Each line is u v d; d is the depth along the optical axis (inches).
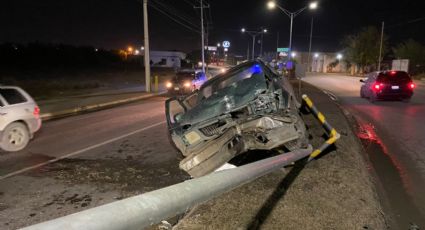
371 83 699.4
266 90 230.7
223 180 71.8
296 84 1145.4
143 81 1582.2
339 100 737.6
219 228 153.5
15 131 331.6
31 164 282.0
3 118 320.8
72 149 332.5
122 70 2241.6
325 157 262.1
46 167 272.8
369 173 235.3
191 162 215.3
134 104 741.9
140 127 446.3
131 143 352.5
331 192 193.3
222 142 214.8
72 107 649.6
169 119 254.8
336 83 1371.8
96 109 668.7
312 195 189.2
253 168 93.1
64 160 293.3
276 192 193.9
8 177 249.0
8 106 328.5
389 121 455.8
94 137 388.5
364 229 152.3
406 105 636.1
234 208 173.9
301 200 182.5
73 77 1611.7
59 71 1840.6
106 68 2293.3
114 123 486.6
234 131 217.8
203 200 62.4
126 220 43.7
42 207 194.5
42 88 1061.8
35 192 217.6
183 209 56.1
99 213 41.8
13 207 195.0
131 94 938.1
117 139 374.3
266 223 157.0
